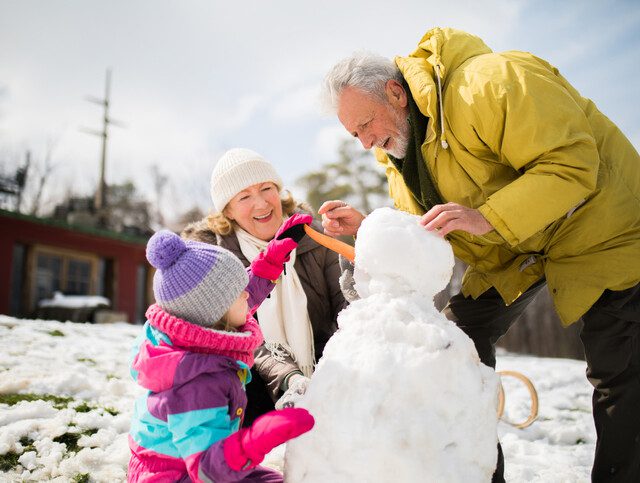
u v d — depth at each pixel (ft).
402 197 8.65
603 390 6.95
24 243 46.14
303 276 8.57
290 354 8.16
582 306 6.75
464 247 8.02
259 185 8.53
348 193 70.49
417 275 5.40
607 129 7.12
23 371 11.75
